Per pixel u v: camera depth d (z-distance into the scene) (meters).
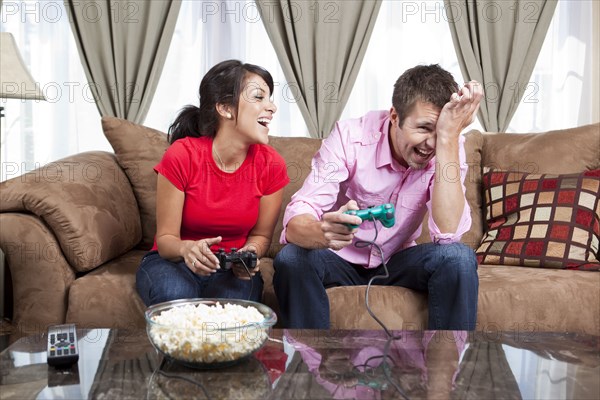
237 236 1.98
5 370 1.16
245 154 1.92
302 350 1.25
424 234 2.39
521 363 1.20
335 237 1.56
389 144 1.93
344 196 2.01
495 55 2.97
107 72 2.89
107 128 2.42
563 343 1.32
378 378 1.11
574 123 3.08
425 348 1.27
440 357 1.22
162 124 3.04
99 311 1.88
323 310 1.78
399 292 1.88
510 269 2.16
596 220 2.25
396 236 1.95
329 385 1.08
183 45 3.02
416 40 3.06
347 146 1.95
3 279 2.17
